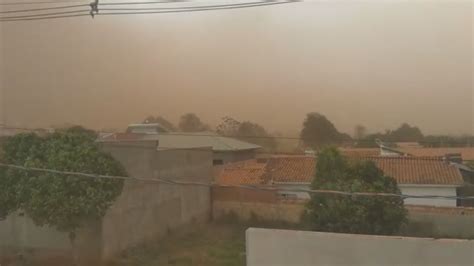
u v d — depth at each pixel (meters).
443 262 6.18
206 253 15.83
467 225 17.72
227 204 21.42
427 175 21.22
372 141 29.77
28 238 15.36
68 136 13.94
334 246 6.55
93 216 12.98
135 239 16.23
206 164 22.11
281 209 20.28
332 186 15.69
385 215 15.22
